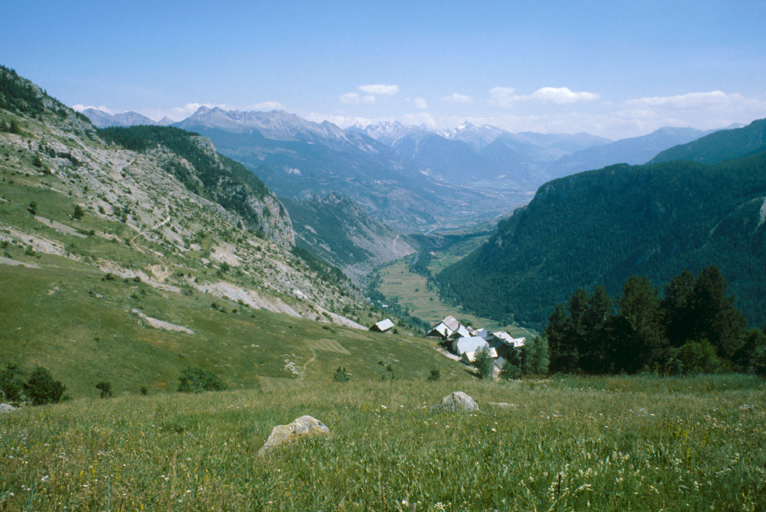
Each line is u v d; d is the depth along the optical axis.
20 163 135.75
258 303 137.75
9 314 60.94
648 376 29.02
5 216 103.25
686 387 22.12
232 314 106.56
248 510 5.32
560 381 25.97
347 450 7.97
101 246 113.88
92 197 144.88
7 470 6.17
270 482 6.22
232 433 10.12
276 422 11.92
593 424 9.69
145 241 137.12
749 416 11.01
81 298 74.19
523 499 5.33
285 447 8.41
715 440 7.89
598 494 5.55
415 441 8.59
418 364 110.94
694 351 39.56
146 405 17.61
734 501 5.31
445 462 6.80
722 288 49.97
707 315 50.66
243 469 7.00
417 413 13.20
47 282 73.75
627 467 6.44
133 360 64.31
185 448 8.20
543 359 85.12
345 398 18.06
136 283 96.94
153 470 6.71
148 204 179.25
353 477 6.41
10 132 147.75
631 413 11.88
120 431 10.45
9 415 14.16
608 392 20.09
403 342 133.38
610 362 49.78
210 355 76.25
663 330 47.28
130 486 5.70
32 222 106.88
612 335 49.72
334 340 113.31
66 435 9.11
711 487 5.70
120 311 76.25
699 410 12.23
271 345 92.50
